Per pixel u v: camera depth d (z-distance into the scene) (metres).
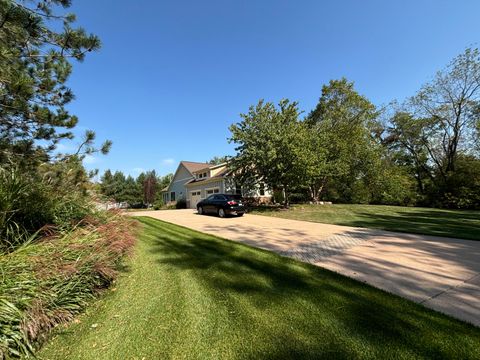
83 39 4.38
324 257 5.87
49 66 4.32
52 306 3.05
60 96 4.65
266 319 3.15
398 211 15.79
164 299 3.81
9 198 3.51
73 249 3.69
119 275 4.81
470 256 5.69
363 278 4.47
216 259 5.86
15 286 2.75
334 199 26.59
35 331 2.66
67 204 4.99
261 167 17.45
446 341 2.61
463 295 3.72
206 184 24.48
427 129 22.33
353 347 2.56
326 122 22.38
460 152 20.98
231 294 3.93
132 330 2.98
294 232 9.37
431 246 6.66
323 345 2.61
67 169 4.88
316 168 16.73
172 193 34.34
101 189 7.35
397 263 5.28
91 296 3.75
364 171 23.17
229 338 2.79
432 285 4.11
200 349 2.61
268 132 16.47
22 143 4.24
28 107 3.97
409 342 2.61
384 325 2.93
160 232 9.68
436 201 19.67
